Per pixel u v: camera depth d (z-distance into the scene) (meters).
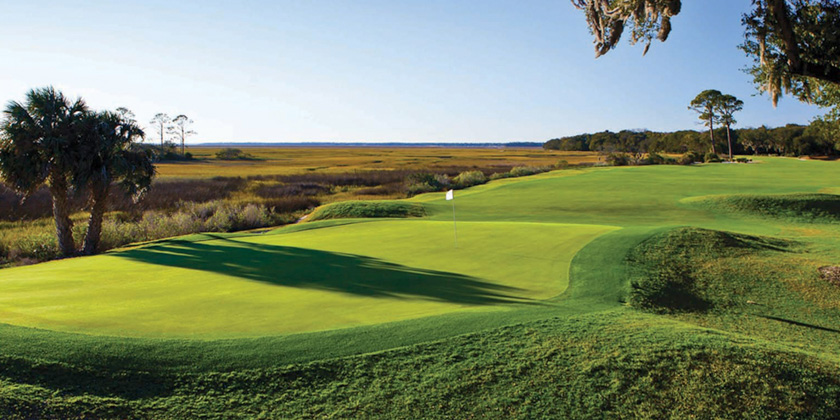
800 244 14.68
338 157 128.50
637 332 6.52
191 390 4.91
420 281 9.42
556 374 5.48
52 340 5.59
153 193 37.31
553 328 6.57
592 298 8.78
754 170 50.75
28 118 18.25
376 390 5.08
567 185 38.78
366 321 6.72
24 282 9.25
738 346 6.19
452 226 16.98
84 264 11.15
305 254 12.13
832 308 9.41
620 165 68.44
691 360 5.80
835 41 10.35
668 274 10.77
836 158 82.31
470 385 5.23
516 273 10.36
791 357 6.02
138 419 4.50
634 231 14.24
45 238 20.38
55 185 19.00
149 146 21.30
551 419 4.84
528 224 17.16
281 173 63.56
